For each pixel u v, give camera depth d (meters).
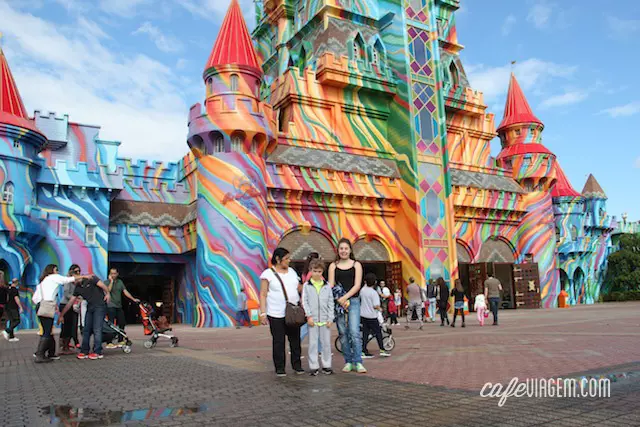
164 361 10.89
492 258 39.91
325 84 34.25
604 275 53.62
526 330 16.72
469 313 33.16
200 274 27.89
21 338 19.44
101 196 30.38
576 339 12.70
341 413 5.29
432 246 34.22
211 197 27.88
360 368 8.47
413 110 35.62
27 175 27.31
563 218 49.59
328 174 32.16
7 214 25.28
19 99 28.61
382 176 34.34
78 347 13.82
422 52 37.25
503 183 41.22
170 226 33.16
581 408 5.08
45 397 6.79
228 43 29.94
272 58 43.12
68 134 32.28
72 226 29.27
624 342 11.46
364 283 11.18
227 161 27.97
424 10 38.12
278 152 31.14
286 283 8.43
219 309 26.88
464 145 41.00
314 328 8.38
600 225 53.25
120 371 9.38
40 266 28.03
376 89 35.56
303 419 5.09
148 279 38.72
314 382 7.47
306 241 31.53
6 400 6.62
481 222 39.25
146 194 33.34
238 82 29.17
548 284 41.31
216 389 7.08
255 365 9.77
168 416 5.45
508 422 4.63
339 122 34.53
